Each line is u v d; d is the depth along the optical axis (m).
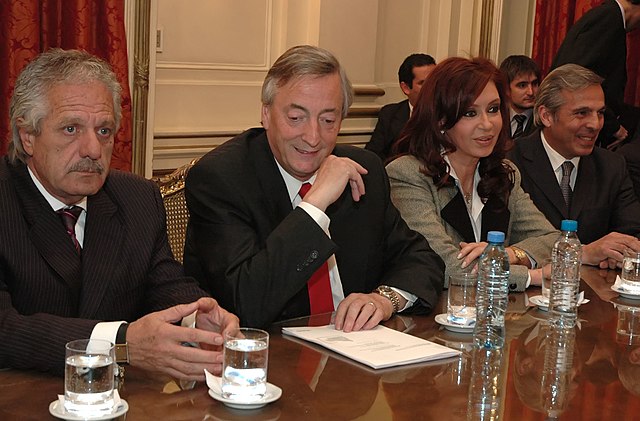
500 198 3.00
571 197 3.46
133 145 4.46
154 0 4.38
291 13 5.35
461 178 2.95
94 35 4.12
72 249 2.07
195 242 2.40
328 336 2.03
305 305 2.37
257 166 2.40
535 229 3.09
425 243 2.60
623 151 4.02
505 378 1.81
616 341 2.14
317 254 2.16
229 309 2.19
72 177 1.99
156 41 4.52
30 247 2.01
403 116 5.50
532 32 6.14
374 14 5.67
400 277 2.37
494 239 2.20
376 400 1.64
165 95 4.84
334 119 2.32
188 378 1.69
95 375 1.49
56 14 4.02
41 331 1.75
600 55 5.00
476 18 5.98
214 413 1.54
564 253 2.37
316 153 2.32
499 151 2.96
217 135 5.07
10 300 1.93
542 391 1.74
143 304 2.26
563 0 5.98
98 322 1.78
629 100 6.11
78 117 1.96
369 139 5.91
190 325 2.08
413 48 5.98
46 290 2.01
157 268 2.24
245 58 5.18
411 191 2.87
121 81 4.17
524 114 5.54
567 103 3.34
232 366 1.58
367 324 2.12
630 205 3.52
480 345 2.05
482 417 1.59
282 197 2.39
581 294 2.49
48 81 1.97
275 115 2.31
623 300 2.57
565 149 3.41
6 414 1.50
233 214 2.33
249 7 5.13
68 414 1.49
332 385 1.71
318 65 2.28
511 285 2.62
